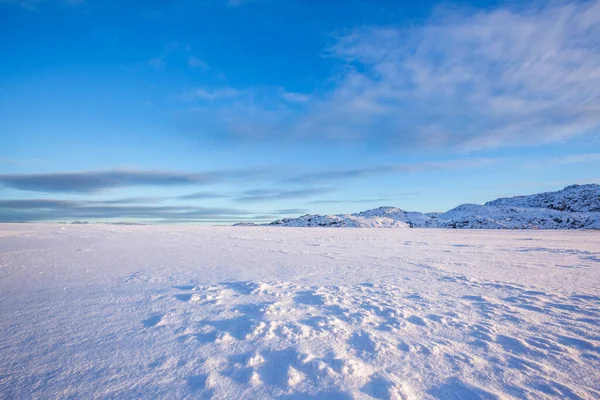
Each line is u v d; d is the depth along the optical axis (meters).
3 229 24.44
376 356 2.80
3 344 2.95
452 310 4.35
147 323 3.60
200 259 9.54
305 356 2.68
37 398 2.06
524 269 8.26
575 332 3.54
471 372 2.55
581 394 2.25
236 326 3.50
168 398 2.08
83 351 2.82
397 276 7.05
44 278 6.24
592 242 18.75
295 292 5.29
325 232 30.66
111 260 8.98
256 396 2.12
